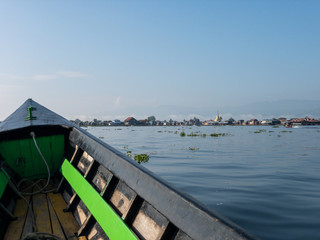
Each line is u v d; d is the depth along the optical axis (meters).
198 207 2.17
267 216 7.26
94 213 3.66
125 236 2.84
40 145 5.97
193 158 19.27
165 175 13.07
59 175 6.16
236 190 10.06
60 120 6.39
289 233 6.17
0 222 4.00
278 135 54.44
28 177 6.07
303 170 14.70
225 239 1.78
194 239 2.05
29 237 3.38
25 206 4.91
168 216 2.43
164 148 26.77
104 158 4.09
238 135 54.19
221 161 17.97
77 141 5.47
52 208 4.83
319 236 5.99
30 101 7.92
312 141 37.34
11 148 5.72
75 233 3.98
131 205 3.08
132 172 3.25
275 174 13.48
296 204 8.27
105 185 3.81
